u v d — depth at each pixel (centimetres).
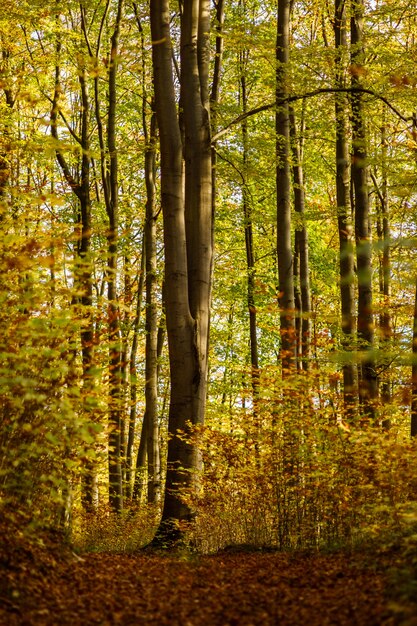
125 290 2369
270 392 1066
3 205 859
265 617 563
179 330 1138
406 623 461
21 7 1545
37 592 609
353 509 959
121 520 1539
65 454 835
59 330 738
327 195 2486
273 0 2133
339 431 1009
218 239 2484
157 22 1167
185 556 952
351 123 1552
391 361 1382
